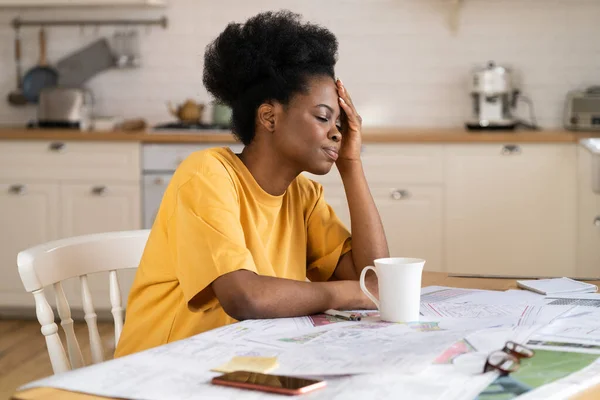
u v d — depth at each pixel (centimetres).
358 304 134
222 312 134
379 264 121
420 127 446
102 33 464
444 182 383
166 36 459
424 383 87
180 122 439
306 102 140
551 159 376
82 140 401
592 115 405
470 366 93
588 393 87
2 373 330
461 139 378
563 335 108
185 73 459
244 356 98
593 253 350
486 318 120
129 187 399
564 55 433
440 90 445
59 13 466
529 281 154
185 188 136
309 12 450
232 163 146
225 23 454
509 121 401
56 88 436
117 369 94
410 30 444
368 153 386
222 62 145
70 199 404
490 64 412
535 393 84
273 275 144
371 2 445
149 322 140
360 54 449
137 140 395
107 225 402
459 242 384
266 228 148
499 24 437
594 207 346
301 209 159
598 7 429
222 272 126
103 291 400
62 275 144
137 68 463
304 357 98
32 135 403
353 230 161
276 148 144
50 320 137
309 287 129
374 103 450
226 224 131
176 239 135
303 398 83
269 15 145
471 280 162
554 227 379
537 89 436
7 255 412
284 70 141
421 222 386
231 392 86
